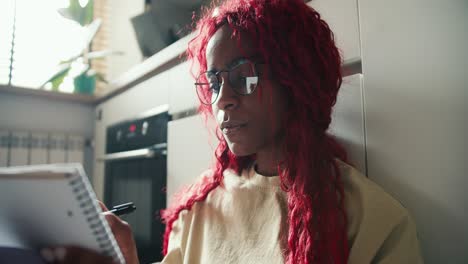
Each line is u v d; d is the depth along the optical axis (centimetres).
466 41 52
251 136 55
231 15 58
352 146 65
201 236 65
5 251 39
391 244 50
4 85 171
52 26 191
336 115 68
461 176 52
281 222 55
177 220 72
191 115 109
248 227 58
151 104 133
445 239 53
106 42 229
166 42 148
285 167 57
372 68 63
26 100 181
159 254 117
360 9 65
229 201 63
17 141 175
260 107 55
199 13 118
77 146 192
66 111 192
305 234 50
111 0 233
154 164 126
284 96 56
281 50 55
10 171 33
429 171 55
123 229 58
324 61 58
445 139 54
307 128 56
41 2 192
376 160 62
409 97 58
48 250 38
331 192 53
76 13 191
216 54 57
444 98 54
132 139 142
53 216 34
